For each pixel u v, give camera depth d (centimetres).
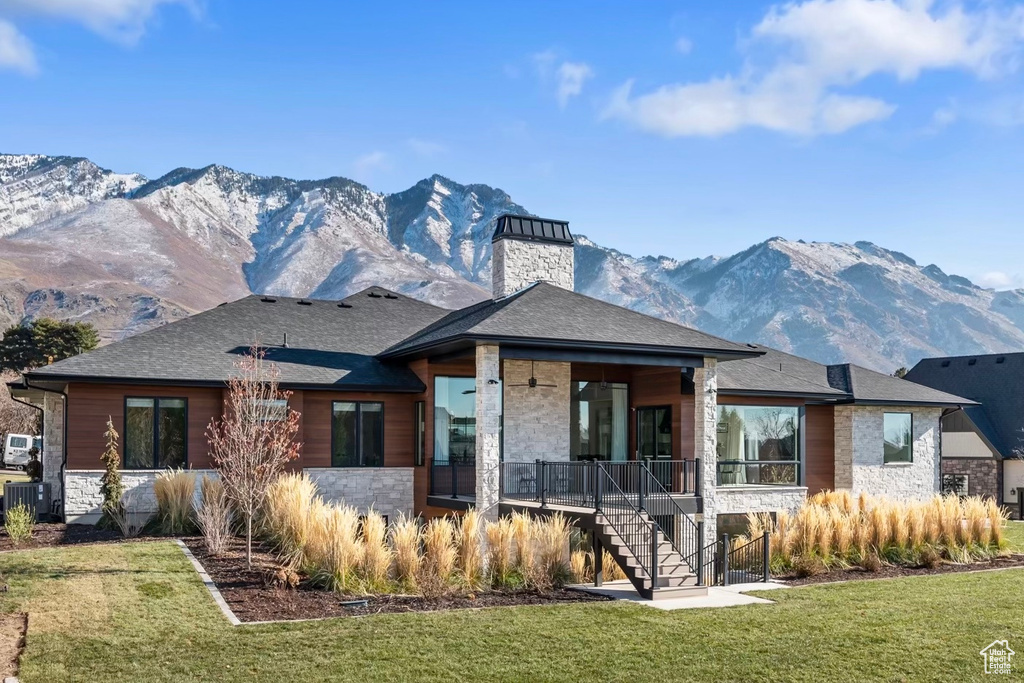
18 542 1956
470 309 2950
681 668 1238
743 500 2795
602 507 2052
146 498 2283
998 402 4269
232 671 1166
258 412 2094
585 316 2388
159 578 1600
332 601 1545
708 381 2405
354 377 2509
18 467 4812
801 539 2158
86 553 1797
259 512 2047
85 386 2266
